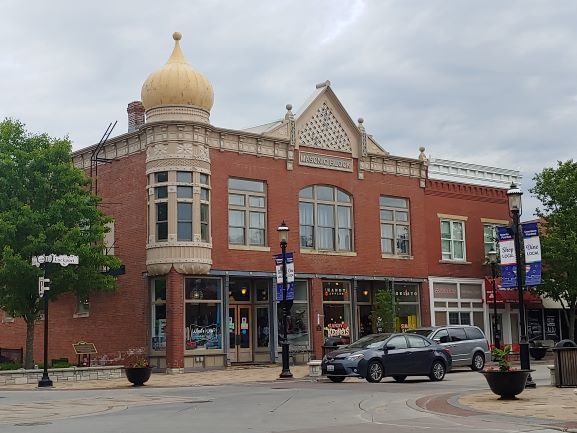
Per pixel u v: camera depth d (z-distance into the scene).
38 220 30.33
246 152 35.41
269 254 35.66
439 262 42.97
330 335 37.72
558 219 41.66
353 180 39.59
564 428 13.16
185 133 33.12
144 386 25.66
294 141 37.19
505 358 18.41
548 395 18.81
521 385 18.06
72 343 37.38
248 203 35.41
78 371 29.16
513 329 46.06
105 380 29.17
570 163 42.56
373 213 40.22
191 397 20.58
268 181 36.12
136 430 13.44
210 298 33.69
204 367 32.94
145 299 33.47
